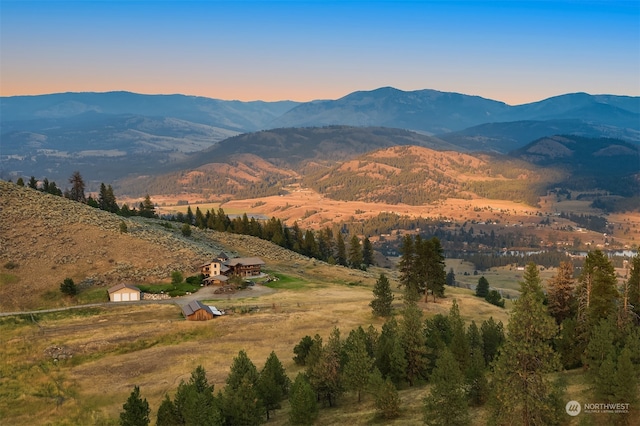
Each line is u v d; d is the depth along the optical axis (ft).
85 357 248.11
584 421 129.08
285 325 289.33
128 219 524.93
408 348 205.46
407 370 205.36
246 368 191.52
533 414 126.11
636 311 213.46
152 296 348.59
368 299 352.69
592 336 180.34
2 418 193.06
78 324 289.33
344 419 175.52
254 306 327.26
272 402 188.03
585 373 173.37
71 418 194.39
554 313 249.55
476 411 162.71
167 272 388.16
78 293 342.64
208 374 228.84
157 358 247.70
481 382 169.27
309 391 173.27
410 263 356.59
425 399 156.35
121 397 211.20
